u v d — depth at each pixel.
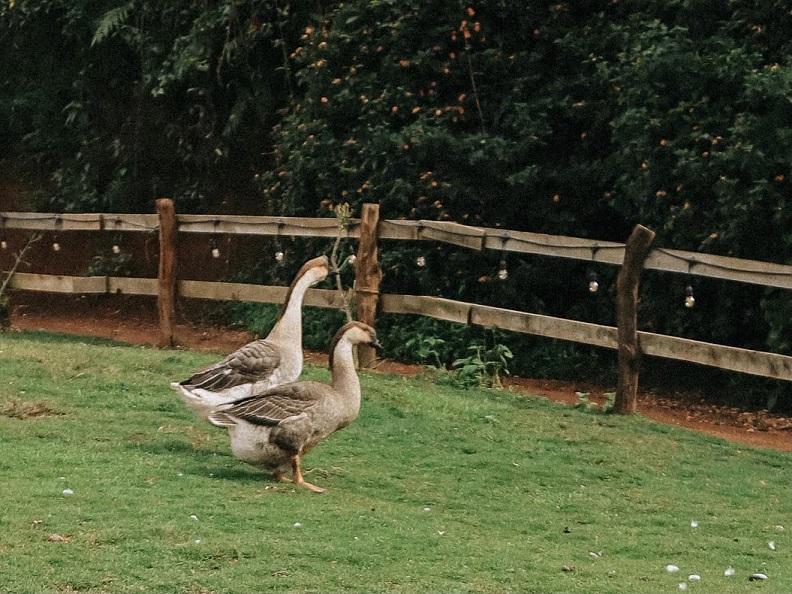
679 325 12.38
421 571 6.00
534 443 9.23
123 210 18.28
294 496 7.26
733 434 10.63
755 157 10.91
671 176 11.91
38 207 19.36
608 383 12.68
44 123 18.84
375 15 14.09
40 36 18.72
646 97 12.02
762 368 9.58
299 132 14.55
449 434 9.32
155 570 5.73
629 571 6.28
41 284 14.33
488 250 13.34
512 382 12.65
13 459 7.57
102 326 16.44
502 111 13.49
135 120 18.12
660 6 12.63
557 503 7.74
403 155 13.45
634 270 10.31
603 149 13.27
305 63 15.48
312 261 9.05
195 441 8.57
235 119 16.39
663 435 9.76
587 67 13.16
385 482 7.93
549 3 13.54
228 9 15.76
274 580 5.70
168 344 13.38
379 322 13.68
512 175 13.05
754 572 6.41
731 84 11.50
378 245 13.87
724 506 7.84
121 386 10.13
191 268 17.62
